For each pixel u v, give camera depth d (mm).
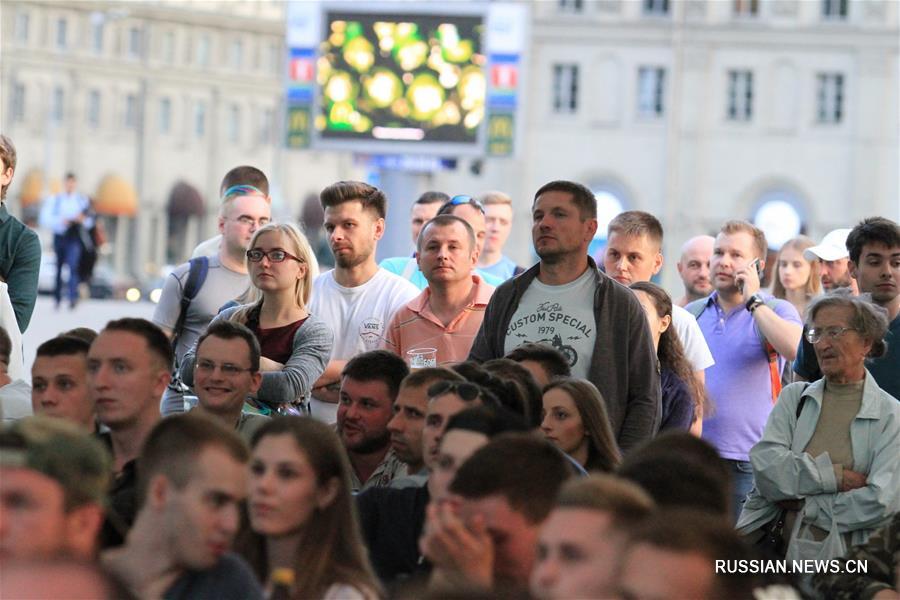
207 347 19188
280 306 22500
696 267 30672
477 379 16938
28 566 10453
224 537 12086
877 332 20406
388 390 19047
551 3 185250
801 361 22375
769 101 184875
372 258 24844
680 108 184500
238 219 25016
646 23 183750
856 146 184125
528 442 12102
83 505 10648
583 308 21141
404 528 15867
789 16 184500
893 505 19938
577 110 184875
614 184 185375
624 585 9609
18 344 23531
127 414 16828
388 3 53219
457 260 23781
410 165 54031
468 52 53000
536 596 10266
